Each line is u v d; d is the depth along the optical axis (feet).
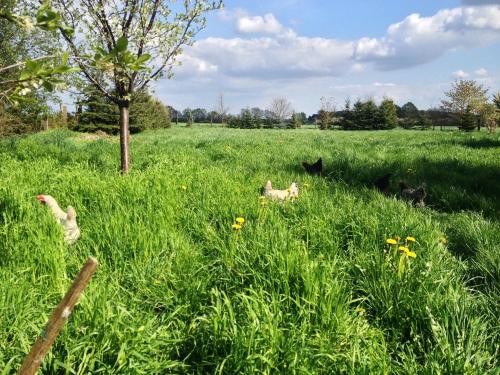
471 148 52.54
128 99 28.17
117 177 24.76
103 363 8.14
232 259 12.98
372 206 20.97
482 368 8.88
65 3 24.39
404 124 242.78
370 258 13.79
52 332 5.09
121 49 5.92
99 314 9.38
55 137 64.23
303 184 25.61
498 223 19.22
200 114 335.26
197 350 9.59
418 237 15.81
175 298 11.38
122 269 13.05
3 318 9.62
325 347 9.20
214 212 18.85
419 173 34.09
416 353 9.98
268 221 16.99
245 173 30.35
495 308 11.64
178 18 27.71
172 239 14.87
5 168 28.48
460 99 171.94
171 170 29.60
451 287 11.64
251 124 272.92
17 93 5.52
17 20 5.32
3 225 15.81
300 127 277.44
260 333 9.02
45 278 12.19
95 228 15.47
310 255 14.29
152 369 8.58
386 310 11.25
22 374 5.12
